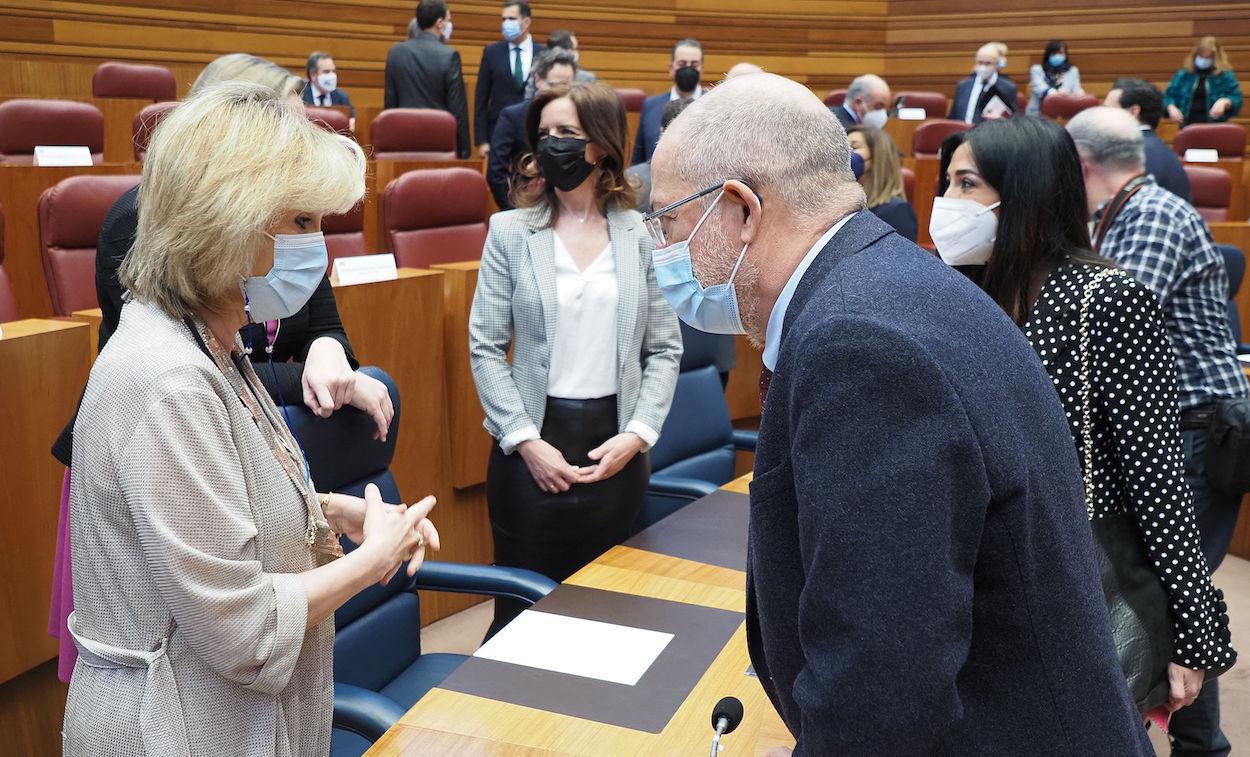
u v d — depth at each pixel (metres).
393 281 2.59
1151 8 10.15
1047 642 0.91
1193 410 2.18
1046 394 0.95
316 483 1.77
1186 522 1.46
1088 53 10.47
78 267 2.61
